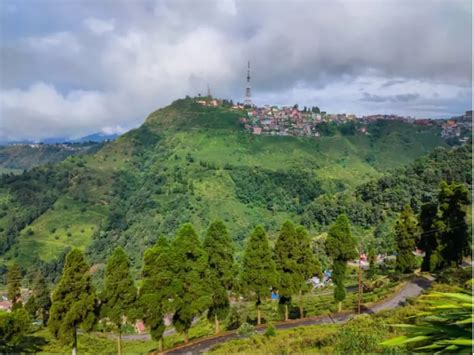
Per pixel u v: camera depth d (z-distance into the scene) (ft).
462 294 13.58
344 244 128.16
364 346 50.65
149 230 556.51
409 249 163.73
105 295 97.19
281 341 87.66
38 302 190.19
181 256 102.99
